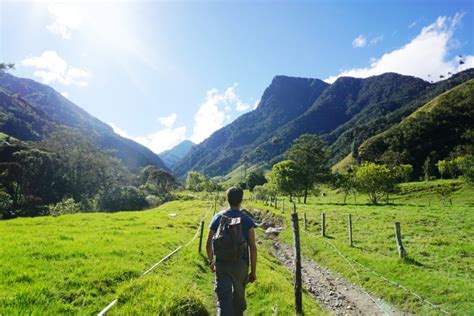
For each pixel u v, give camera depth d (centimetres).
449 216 3034
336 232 2683
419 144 16625
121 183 10600
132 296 851
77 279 945
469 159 7900
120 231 1966
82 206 7506
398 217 3088
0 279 873
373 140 18888
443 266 1573
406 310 1219
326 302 1322
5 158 9862
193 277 1234
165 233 2061
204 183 14162
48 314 696
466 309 1109
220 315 555
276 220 4075
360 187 6556
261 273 1352
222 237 580
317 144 9781
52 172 9519
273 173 8431
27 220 2367
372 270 1658
